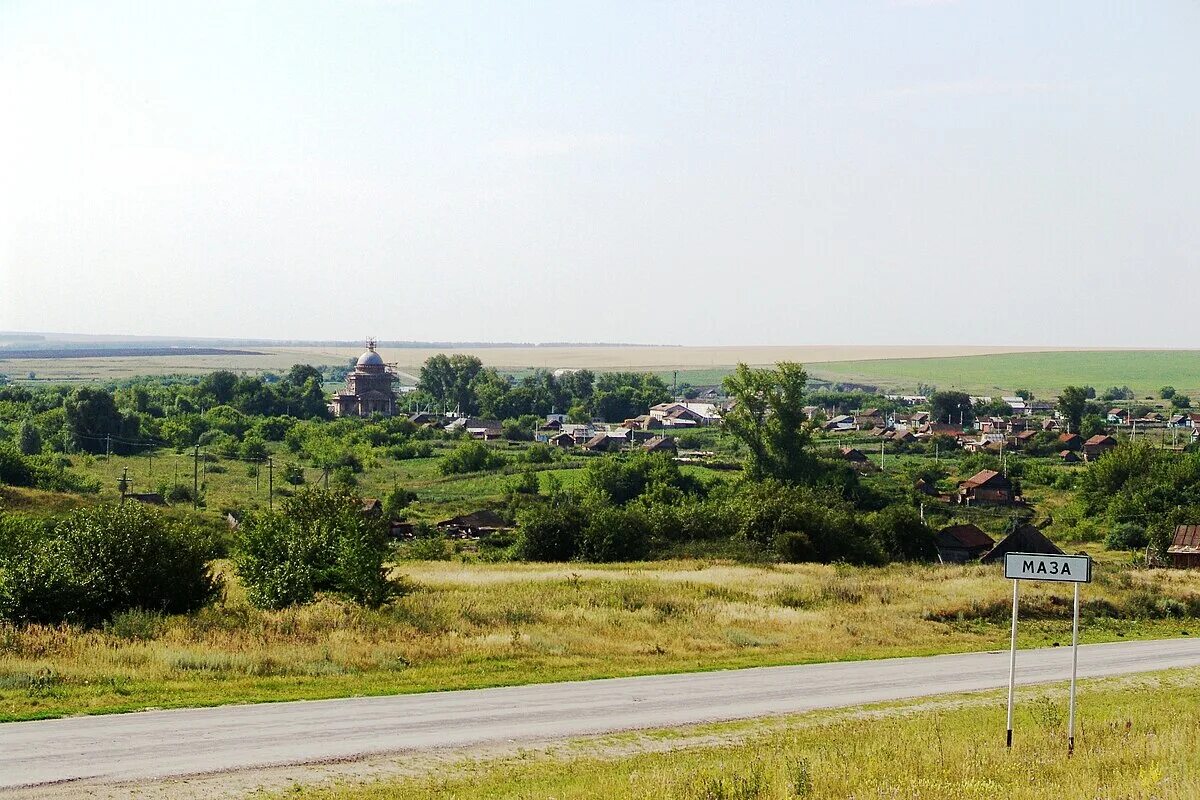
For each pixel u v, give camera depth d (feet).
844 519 250.98
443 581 165.37
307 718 72.18
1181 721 71.41
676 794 51.39
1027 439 571.69
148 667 85.97
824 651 119.96
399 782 56.75
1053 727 69.00
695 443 580.71
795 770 54.24
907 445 574.56
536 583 163.94
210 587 118.42
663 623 129.29
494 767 60.64
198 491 334.44
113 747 61.57
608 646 110.93
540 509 254.68
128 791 52.90
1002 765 57.36
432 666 95.91
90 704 73.72
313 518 130.82
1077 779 53.11
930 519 341.21
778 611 143.74
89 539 110.52
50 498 269.23
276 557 125.39
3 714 69.41
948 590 175.52
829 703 84.79
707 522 257.75
